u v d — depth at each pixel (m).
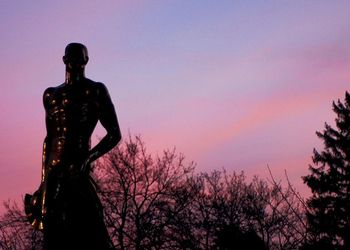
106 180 28.77
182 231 24.28
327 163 44.56
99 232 7.74
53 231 7.62
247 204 25.48
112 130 8.09
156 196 27.77
